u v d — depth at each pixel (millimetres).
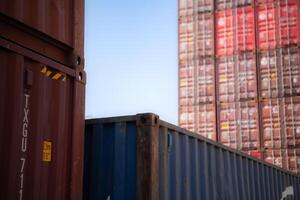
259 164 8945
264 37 14633
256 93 14305
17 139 3369
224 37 15016
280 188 10672
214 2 15344
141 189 4086
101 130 4602
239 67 14664
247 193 7750
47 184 3670
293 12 14492
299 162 13477
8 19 3424
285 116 13914
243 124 14227
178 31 15570
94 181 4520
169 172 4566
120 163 4359
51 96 3783
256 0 14891
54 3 3908
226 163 6648
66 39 4035
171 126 4641
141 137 4191
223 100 14578
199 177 5449
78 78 4137
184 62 15281
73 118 4027
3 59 3322
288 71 14188
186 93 15023
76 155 4027
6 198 3250
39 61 3660
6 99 3309
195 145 5348
